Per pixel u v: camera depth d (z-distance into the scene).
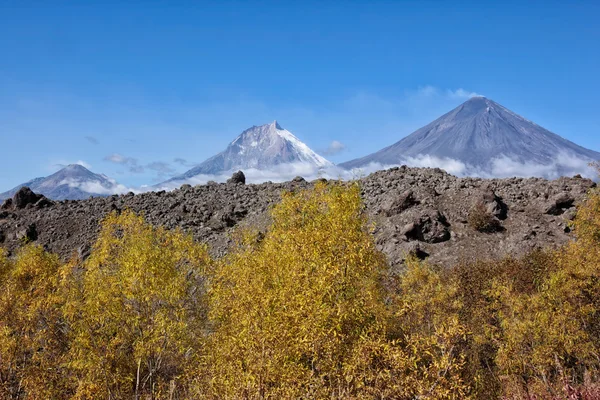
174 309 20.88
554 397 15.46
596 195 25.77
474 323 22.55
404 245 40.97
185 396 18.70
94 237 51.50
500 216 44.56
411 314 23.17
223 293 18.61
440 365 13.48
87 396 19.14
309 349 13.72
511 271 30.09
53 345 21.52
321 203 23.14
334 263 15.72
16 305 21.61
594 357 19.25
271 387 13.60
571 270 20.80
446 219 44.69
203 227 52.69
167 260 21.81
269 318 14.11
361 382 12.88
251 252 21.14
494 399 19.30
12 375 21.67
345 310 14.50
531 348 19.50
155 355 20.78
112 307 19.84
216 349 17.27
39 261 25.44
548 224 42.91
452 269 33.78
